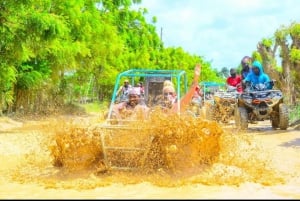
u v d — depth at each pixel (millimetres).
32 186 6594
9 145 10883
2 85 19281
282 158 8828
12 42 16828
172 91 9000
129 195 5922
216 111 16047
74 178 7121
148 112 8070
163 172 7262
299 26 23875
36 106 27734
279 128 15242
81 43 25922
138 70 9672
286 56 24062
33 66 23656
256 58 26969
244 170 7488
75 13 24188
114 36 32500
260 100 14609
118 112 8344
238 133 11016
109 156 7574
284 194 5938
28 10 16719
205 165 7598
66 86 32375
